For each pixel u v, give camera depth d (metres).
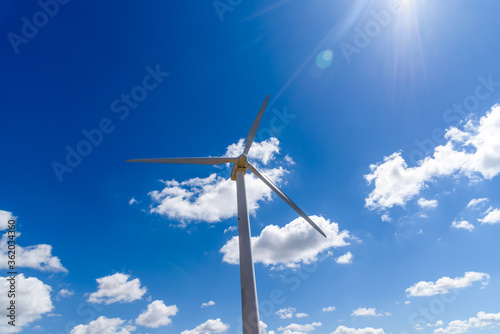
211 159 21.02
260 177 20.66
